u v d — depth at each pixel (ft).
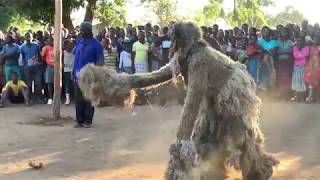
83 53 25.63
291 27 37.47
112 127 26.73
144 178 16.57
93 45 25.57
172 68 12.80
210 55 12.53
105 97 13.19
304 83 36.76
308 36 36.86
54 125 27.68
